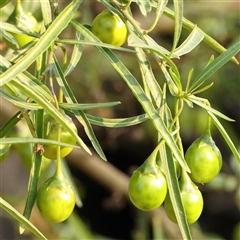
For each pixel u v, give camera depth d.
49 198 0.35
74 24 0.35
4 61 0.32
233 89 0.86
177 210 0.34
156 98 0.35
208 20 0.82
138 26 0.35
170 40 0.86
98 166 0.77
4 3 0.36
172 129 0.35
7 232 0.98
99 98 0.88
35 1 0.48
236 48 0.35
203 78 0.34
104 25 0.38
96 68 0.85
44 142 0.30
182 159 0.33
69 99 0.34
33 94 0.30
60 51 0.73
